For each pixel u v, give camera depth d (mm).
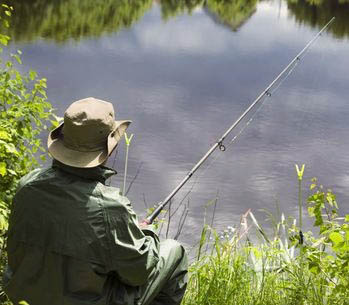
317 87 15078
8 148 3857
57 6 23266
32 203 2615
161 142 10023
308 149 10289
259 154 9883
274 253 4152
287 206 7883
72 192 2578
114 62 16312
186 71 16156
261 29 25000
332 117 12328
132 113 11781
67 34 19203
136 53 17969
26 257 2639
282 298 3863
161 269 2994
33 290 2645
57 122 4672
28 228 2623
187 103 12828
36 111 4590
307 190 8562
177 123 11258
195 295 3850
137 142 9938
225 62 17859
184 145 9969
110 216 2564
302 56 19391
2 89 4586
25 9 21344
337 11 29891
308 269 3838
